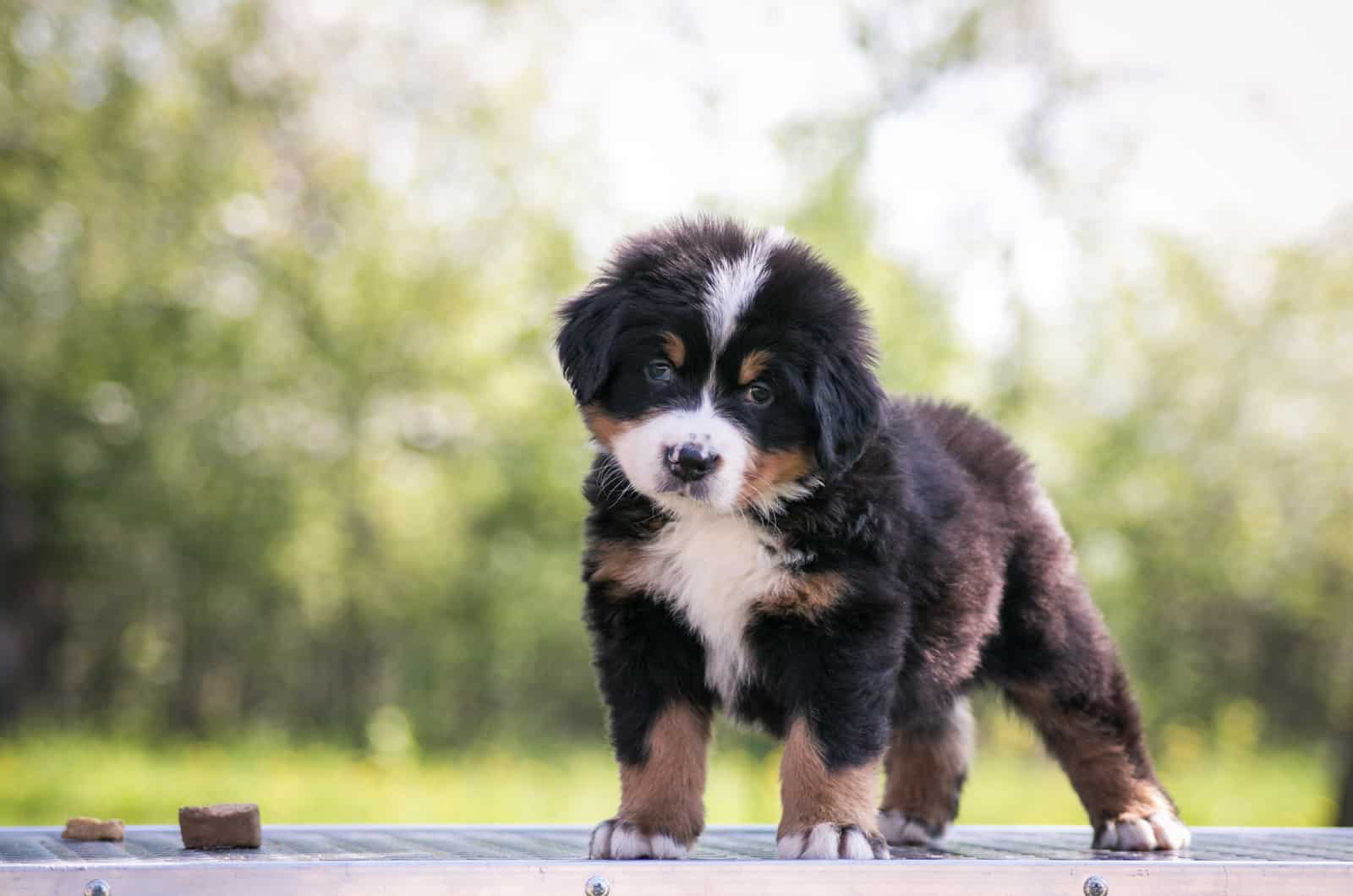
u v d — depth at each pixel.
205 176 11.55
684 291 2.90
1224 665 12.58
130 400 11.75
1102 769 3.35
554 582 11.90
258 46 11.89
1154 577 12.13
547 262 12.20
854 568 2.81
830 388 2.85
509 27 12.19
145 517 11.82
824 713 2.77
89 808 8.09
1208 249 12.39
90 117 11.52
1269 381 12.39
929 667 3.03
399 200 12.23
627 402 2.93
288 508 11.76
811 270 2.99
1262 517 12.10
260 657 12.38
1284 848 3.29
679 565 2.89
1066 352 12.02
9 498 12.05
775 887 2.29
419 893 2.24
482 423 12.30
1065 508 11.77
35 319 11.67
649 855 2.72
